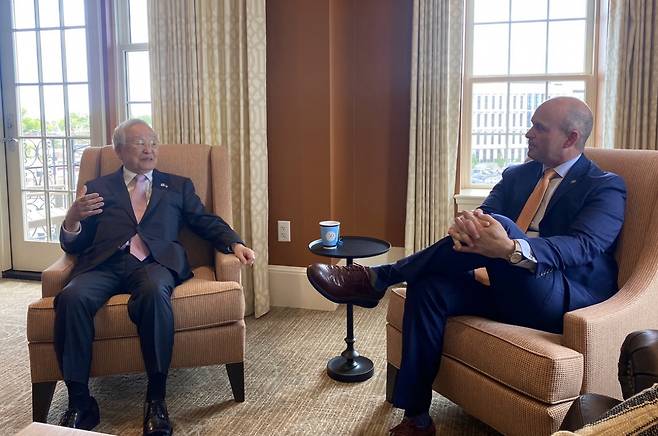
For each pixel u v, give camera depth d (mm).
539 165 2201
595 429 641
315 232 3393
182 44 3367
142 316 2045
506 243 1741
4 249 4137
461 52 3424
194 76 3367
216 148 2781
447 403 2262
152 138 2457
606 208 1916
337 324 3141
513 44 3564
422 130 3484
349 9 3594
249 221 3375
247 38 3203
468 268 1933
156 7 3371
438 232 3545
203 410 2193
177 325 2117
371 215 3846
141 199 2471
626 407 646
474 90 3654
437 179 3502
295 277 3438
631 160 2096
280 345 2844
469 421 2117
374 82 3723
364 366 2500
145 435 1966
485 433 2031
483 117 3666
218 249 2488
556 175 2078
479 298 1995
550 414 1588
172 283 2197
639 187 2021
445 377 1958
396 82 3684
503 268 1828
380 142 3764
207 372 2543
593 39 3414
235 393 2250
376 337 2934
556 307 1836
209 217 2541
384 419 2127
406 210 3623
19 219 4133
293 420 2119
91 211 2262
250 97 3242
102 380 2477
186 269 2352
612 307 1726
